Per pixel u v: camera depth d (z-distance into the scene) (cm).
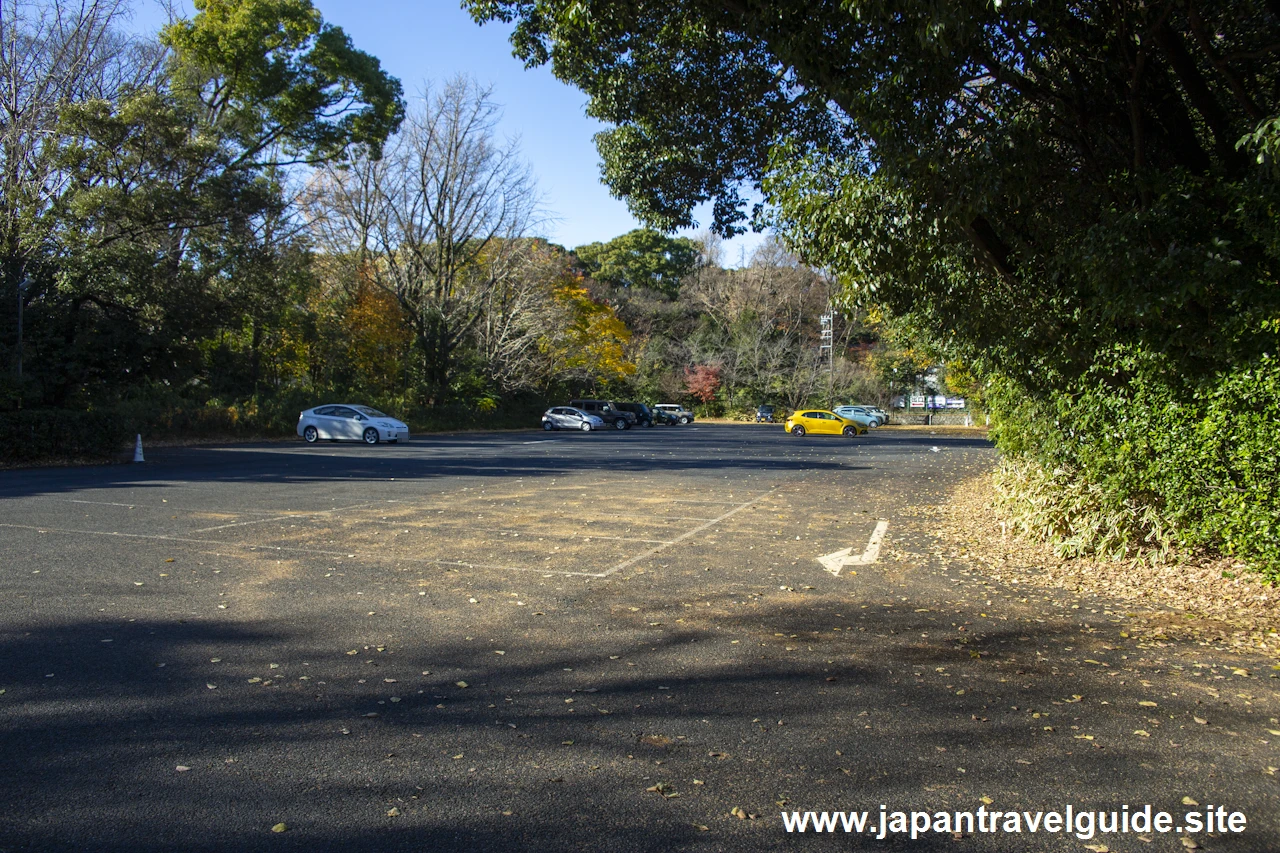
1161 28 712
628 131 1278
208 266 2709
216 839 328
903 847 329
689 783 383
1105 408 906
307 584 799
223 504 1363
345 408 3338
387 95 3859
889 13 683
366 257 4428
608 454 2858
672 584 823
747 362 6800
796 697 501
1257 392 741
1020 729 452
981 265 820
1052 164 785
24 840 324
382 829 338
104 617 666
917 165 683
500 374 4972
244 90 3584
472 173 4616
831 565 932
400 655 579
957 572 901
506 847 325
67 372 2353
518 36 1162
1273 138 530
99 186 2352
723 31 1013
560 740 432
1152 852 329
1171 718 470
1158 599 770
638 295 7600
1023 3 659
